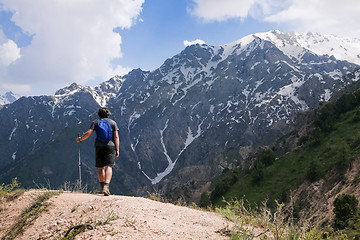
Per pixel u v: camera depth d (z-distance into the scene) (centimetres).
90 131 699
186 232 422
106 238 390
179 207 585
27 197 731
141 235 399
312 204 7594
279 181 10000
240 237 406
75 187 767
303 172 9494
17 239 571
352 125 10175
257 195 9919
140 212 508
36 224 596
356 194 5600
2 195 747
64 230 495
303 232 370
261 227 471
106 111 721
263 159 11694
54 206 651
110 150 695
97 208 560
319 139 10462
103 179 696
